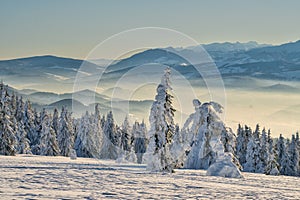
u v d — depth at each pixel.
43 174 23.67
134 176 25.66
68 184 19.78
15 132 59.59
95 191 17.81
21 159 39.81
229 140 40.94
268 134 56.78
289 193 20.59
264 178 31.95
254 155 55.62
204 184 22.97
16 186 18.02
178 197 17.28
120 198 16.17
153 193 18.11
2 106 57.19
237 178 29.75
